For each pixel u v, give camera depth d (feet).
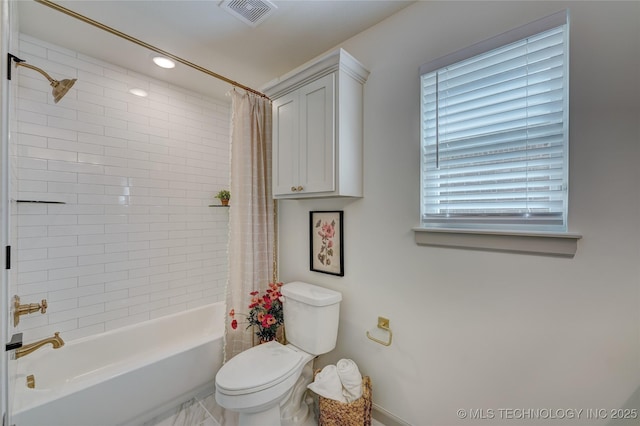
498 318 4.08
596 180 3.39
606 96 3.33
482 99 4.29
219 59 6.73
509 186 4.06
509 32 3.92
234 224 6.66
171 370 5.86
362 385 5.16
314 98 5.38
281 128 6.08
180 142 8.47
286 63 6.92
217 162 9.37
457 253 4.45
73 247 6.55
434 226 4.80
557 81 3.68
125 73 7.33
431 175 4.83
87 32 5.80
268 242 7.13
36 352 5.91
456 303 4.46
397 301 5.14
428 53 4.78
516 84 4.00
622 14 3.25
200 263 8.96
